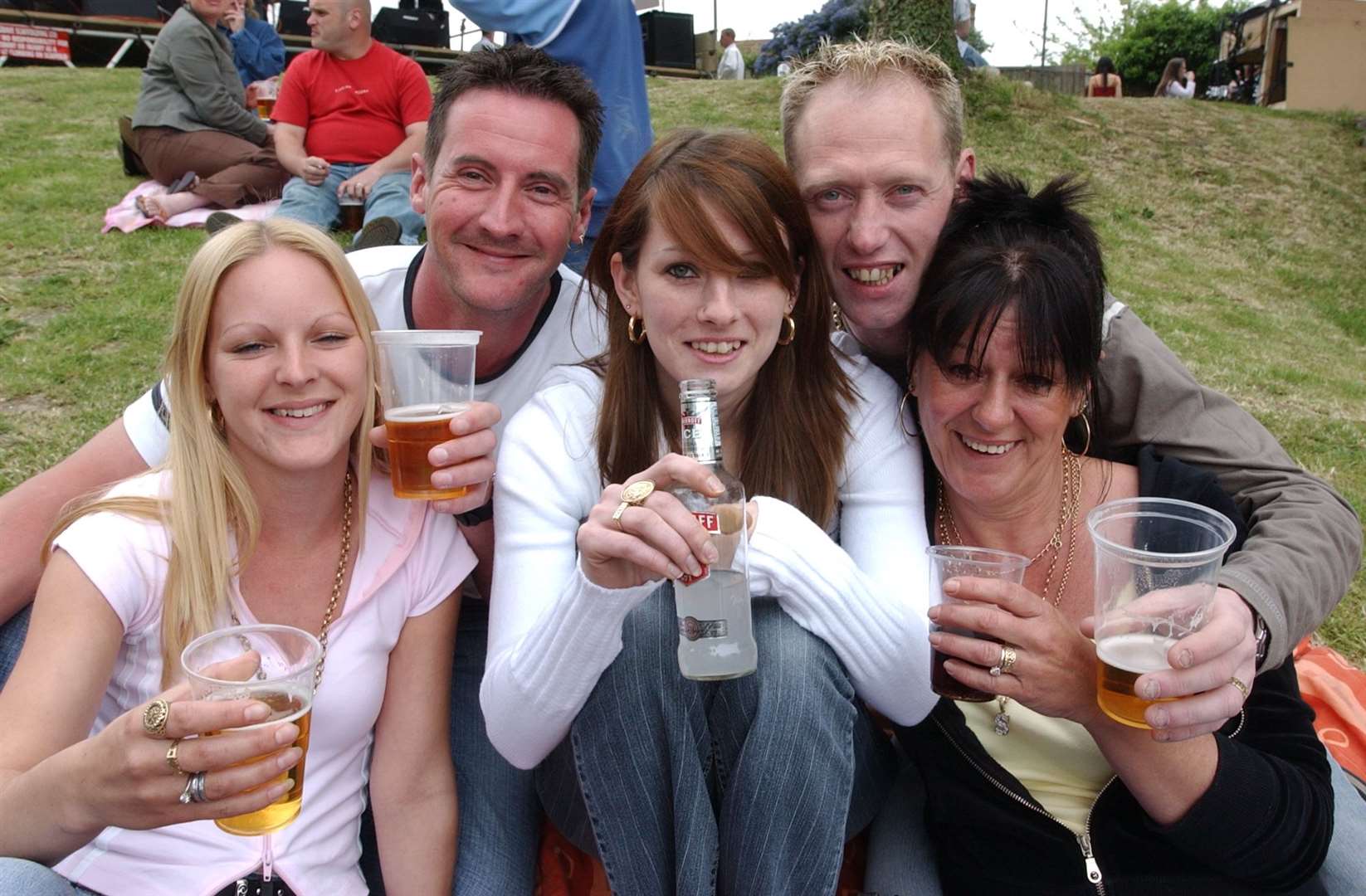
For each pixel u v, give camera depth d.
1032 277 2.05
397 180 6.62
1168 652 1.68
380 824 2.19
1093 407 2.41
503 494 2.27
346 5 6.66
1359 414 6.65
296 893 2.01
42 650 1.90
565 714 1.97
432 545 2.24
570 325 2.97
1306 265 10.79
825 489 2.37
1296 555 2.11
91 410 4.74
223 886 1.96
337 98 6.88
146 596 2.01
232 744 1.57
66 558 1.96
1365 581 4.20
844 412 2.39
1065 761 2.21
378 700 2.18
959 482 2.29
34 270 6.44
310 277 2.00
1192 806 1.96
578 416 2.35
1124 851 2.12
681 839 1.95
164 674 2.03
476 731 2.53
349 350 2.05
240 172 7.39
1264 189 12.49
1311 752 2.10
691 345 2.18
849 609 2.05
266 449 2.01
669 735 2.00
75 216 7.48
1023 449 2.22
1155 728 1.73
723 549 1.83
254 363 1.96
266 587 2.13
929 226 2.52
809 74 2.61
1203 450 2.46
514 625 2.11
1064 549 2.38
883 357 2.75
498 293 2.74
